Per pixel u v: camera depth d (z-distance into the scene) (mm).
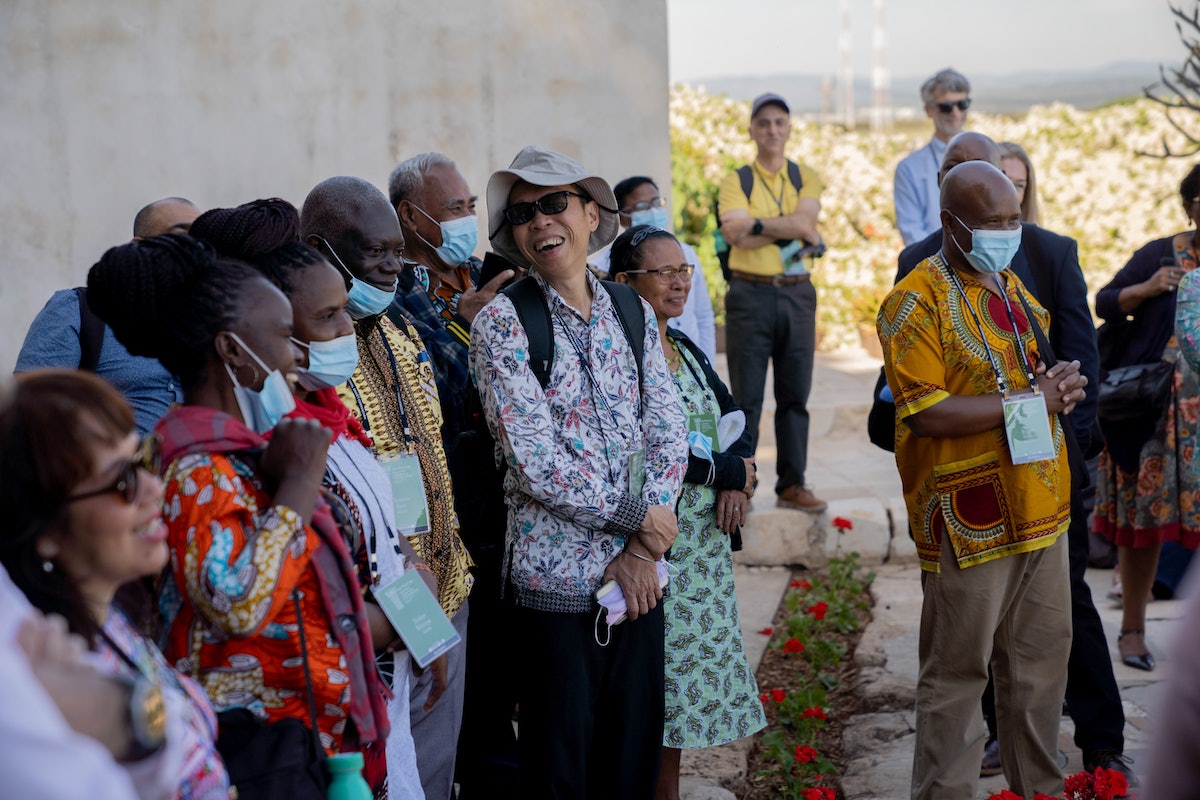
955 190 3285
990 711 4117
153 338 2135
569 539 3031
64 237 5590
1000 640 3500
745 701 3658
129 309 2115
